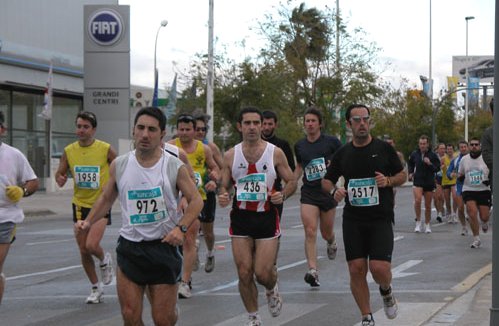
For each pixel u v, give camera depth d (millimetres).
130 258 7242
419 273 14422
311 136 13172
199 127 13359
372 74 55750
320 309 10930
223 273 14531
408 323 9828
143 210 7227
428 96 74125
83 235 11281
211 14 38875
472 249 18422
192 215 7250
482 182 18422
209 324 10008
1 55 41375
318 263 15891
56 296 12289
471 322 9711
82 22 49062
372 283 12969
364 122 8836
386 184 8742
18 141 44969
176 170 7305
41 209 33375
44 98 44469
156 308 7281
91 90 41875
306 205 13102
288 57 52938
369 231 8883
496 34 7992
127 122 41719
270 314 10617
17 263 16359
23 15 43594
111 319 10430
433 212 31594
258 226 9336
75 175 11398
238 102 47844
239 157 9477
